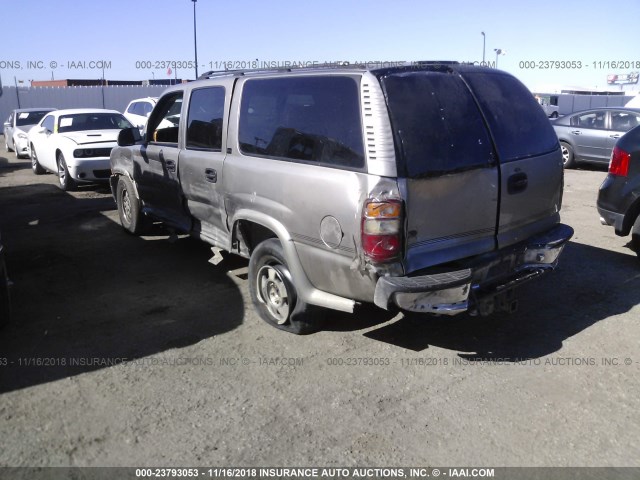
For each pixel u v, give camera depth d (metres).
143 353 4.11
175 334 4.42
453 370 3.83
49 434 3.17
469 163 3.69
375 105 3.46
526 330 4.42
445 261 3.66
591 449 3.00
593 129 12.83
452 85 3.81
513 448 3.02
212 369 3.88
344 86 3.68
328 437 3.13
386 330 4.44
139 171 6.51
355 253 3.52
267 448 3.04
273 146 4.23
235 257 6.38
